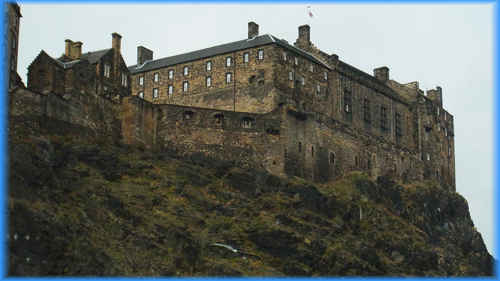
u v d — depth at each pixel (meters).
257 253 122.19
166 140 137.88
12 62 122.38
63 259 98.75
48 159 113.94
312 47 164.88
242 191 134.62
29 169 108.00
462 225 174.25
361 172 156.88
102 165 125.12
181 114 139.25
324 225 133.88
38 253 97.19
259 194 135.12
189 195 127.62
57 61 132.25
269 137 142.25
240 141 141.00
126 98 136.75
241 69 153.50
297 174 144.00
